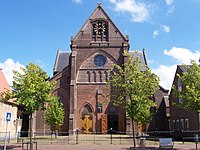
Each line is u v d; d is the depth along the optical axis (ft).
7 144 96.07
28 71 82.28
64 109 147.23
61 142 105.50
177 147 85.81
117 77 78.69
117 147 87.35
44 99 80.18
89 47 153.89
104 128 143.54
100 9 159.84
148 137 133.59
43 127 145.07
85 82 149.28
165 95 152.87
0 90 127.24
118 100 78.69
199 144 97.60
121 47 153.99
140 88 76.23
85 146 91.04
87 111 146.41
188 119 118.62
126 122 139.95
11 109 127.24
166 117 147.43
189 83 76.07
